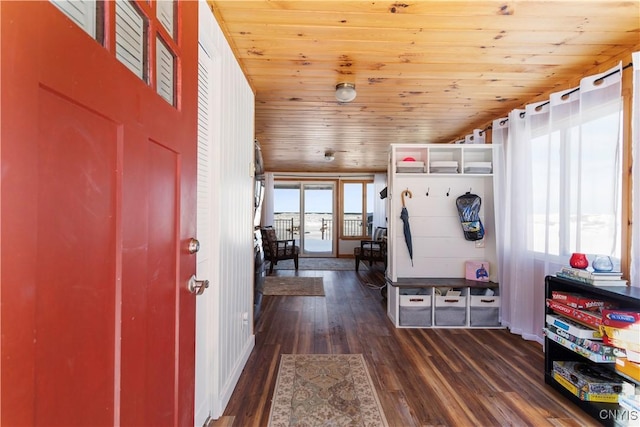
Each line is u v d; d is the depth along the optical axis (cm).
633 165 170
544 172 249
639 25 163
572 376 174
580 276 177
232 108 186
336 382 195
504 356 232
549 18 157
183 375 96
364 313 338
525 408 169
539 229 253
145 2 75
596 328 163
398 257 326
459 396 180
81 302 54
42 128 46
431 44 184
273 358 228
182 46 95
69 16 56
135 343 70
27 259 44
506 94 263
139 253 71
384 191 571
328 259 748
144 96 73
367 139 432
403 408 169
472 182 325
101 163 58
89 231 56
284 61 206
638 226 168
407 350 243
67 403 51
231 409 168
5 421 41
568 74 224
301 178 788
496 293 303
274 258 572
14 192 42
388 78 232
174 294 90
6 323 41
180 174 93
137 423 71
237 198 199
